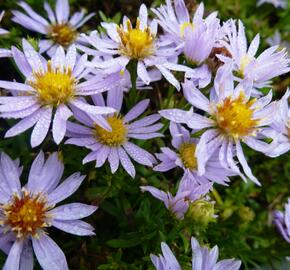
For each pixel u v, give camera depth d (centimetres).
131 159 19
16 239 15
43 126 15
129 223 19
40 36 23
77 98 16
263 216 24
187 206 17
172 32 18
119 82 17
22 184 18
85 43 24
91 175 18
